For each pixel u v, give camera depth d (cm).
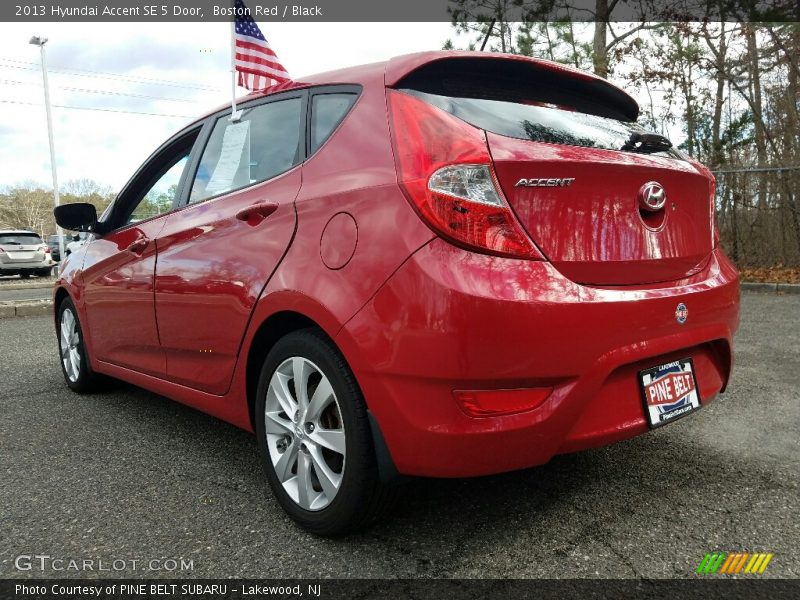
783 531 202
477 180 170
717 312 213
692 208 218
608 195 188
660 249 201
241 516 221
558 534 203
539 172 175
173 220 284
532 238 174
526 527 208
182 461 276
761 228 951
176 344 274
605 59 1286
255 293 219
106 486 249
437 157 176
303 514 206
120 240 327
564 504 224
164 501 234
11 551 199
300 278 199
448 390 167
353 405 186
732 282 226
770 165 1090
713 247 230
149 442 302
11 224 7888
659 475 248
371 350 176
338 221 193
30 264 1986
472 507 223
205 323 250
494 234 169
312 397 202
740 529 204
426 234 171
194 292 255
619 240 189
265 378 220
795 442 279
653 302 189
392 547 197
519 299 165
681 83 1238
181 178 297
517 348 165
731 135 1168
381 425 179
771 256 946
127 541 204
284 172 230
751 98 1178
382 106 201
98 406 369
